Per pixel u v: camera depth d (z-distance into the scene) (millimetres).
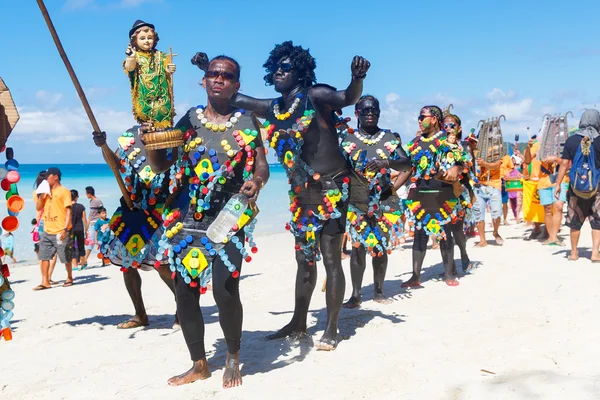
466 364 4438
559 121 10836
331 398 3916
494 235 11203
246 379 4336
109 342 5602
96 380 4488
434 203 7531
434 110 7555
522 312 5945
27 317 7203
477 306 6367
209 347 5238
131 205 5539
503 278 7922
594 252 8828
